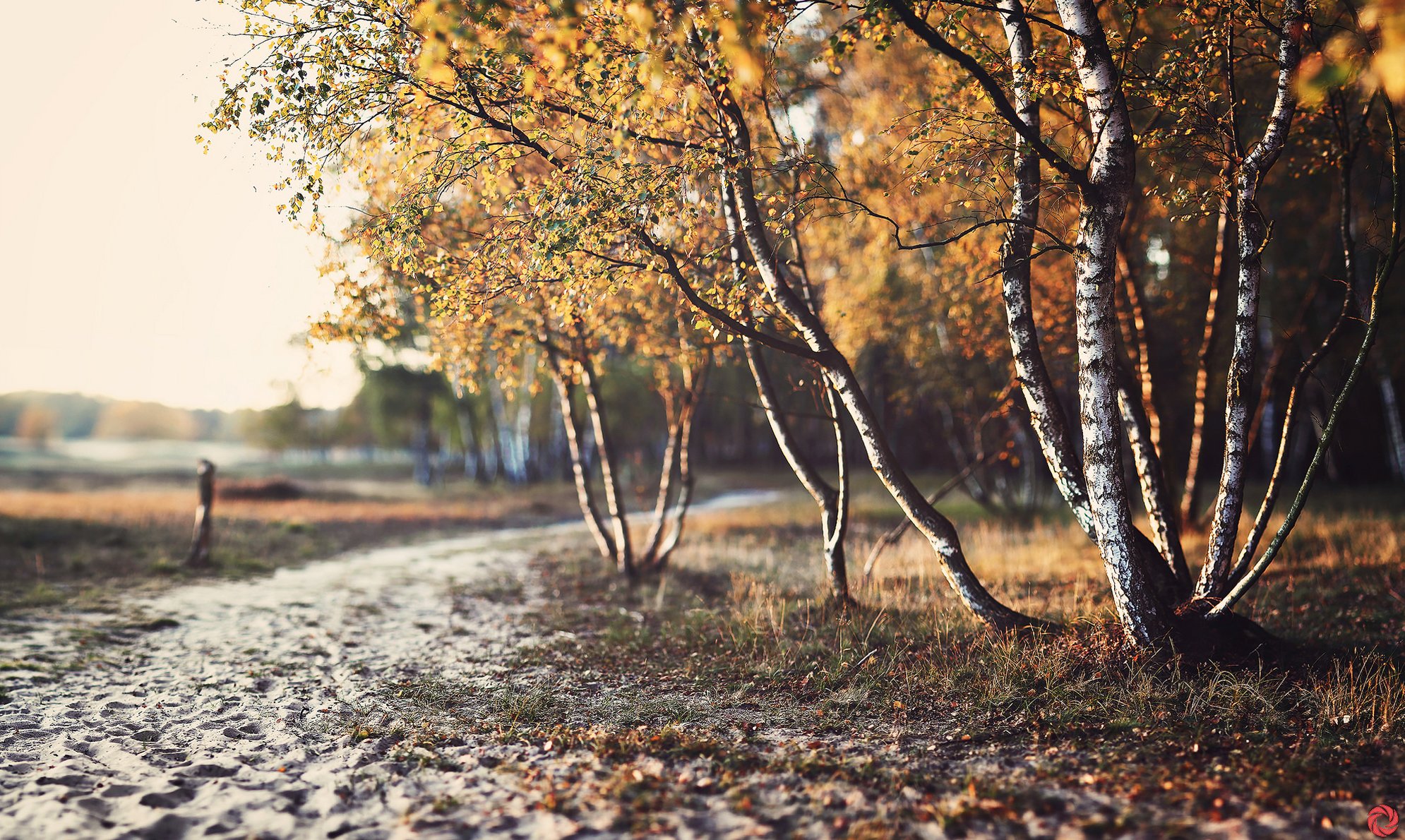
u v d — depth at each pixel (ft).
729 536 59.93
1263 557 18.54
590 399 40.75
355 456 298.35
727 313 23.54
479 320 25.88
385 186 27.91
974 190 23.39
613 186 21.13
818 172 24.35
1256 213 20.17
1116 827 11.98
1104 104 18.80
